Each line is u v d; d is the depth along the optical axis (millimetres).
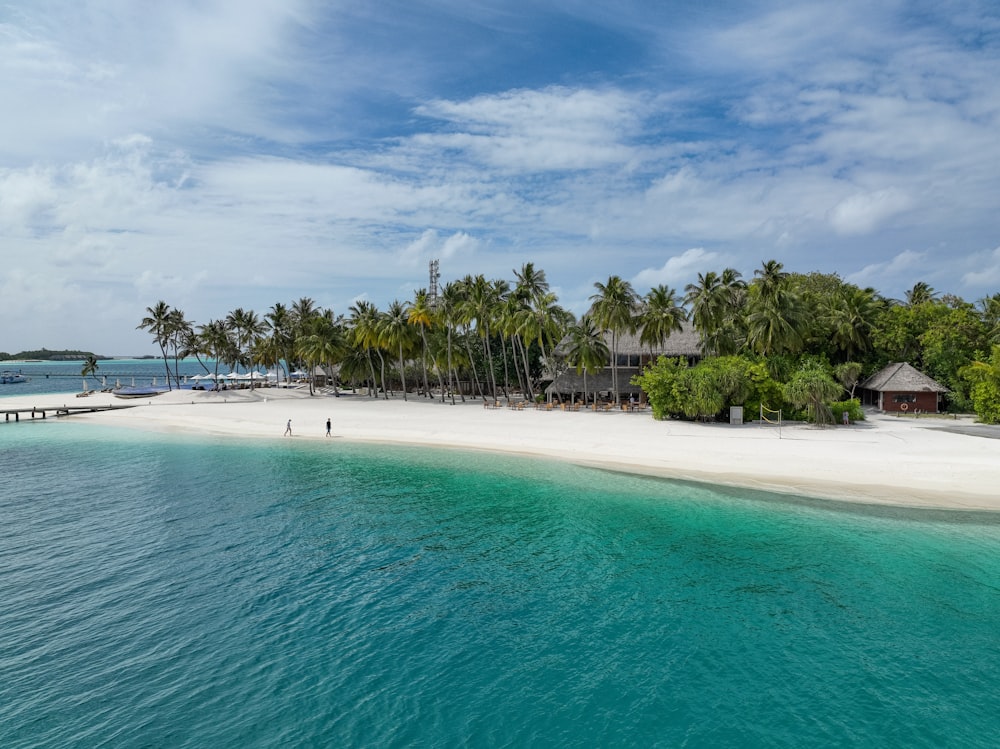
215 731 13398
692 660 16125
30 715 13906
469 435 52125
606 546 24703
